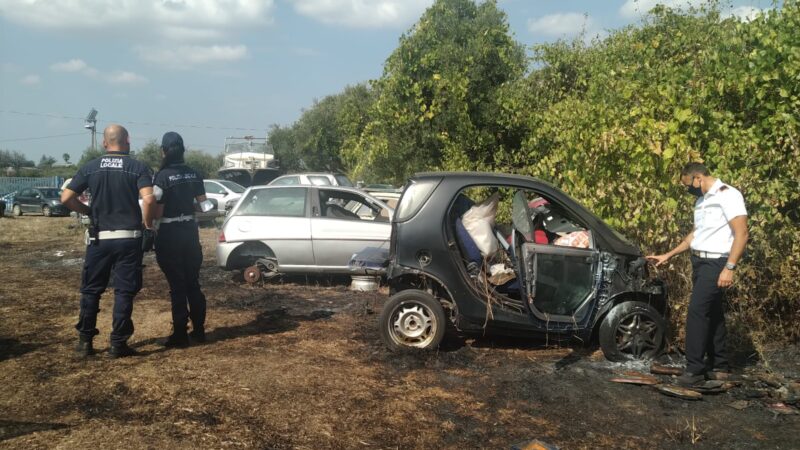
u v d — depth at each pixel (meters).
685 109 6.86
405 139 10.66
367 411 4.45
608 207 6.69
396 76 10.57
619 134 6.56
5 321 6.91
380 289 8.98
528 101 10.66
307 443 3.92
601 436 4.12
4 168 69.38
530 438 4.08
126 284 5.52
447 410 4.52
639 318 5.61
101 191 5.41
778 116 6.56
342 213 9.42
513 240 5.59
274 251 9.14
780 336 6.13
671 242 6.27
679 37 10.55
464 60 10.23
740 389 4.99
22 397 4.55
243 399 4.59
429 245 5.69
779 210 6.46
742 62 6.92
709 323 5.03
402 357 5.62
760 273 6.09
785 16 7.00
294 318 7.18
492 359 5.68
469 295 5.68
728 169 6.48
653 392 4.93
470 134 10.12
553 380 5.17
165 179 5.79
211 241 15.91
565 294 5.67
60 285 9.41
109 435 3.91
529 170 9.27
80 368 5.23
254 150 33.56
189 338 6.20
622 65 9.32
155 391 4.70
